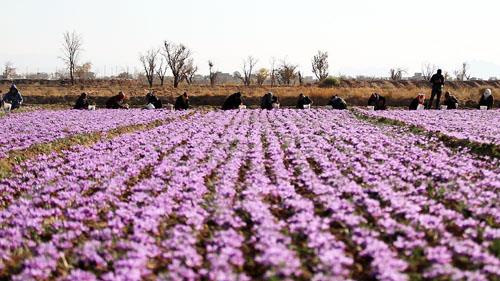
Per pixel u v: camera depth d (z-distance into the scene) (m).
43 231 9.03
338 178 12.27
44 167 14.56
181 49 83.00
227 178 12.62
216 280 6.63
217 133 21.66
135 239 8.23
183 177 12.62
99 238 8.58
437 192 11.13
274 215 9.80
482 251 7.77
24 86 82.69
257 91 59.34
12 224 9.20
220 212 9.49
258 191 11.02
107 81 99.25
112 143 18.70
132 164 14.56
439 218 9.09
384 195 10.54
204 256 7.86
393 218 9.45
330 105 36.56
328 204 9.91
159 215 9.50
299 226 8.55
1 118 26.92
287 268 6.84
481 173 13.10
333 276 6.74
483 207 9.97
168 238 8.33
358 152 16.25
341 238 8.52
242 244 8.26
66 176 13.00
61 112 31.03
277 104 37.94
